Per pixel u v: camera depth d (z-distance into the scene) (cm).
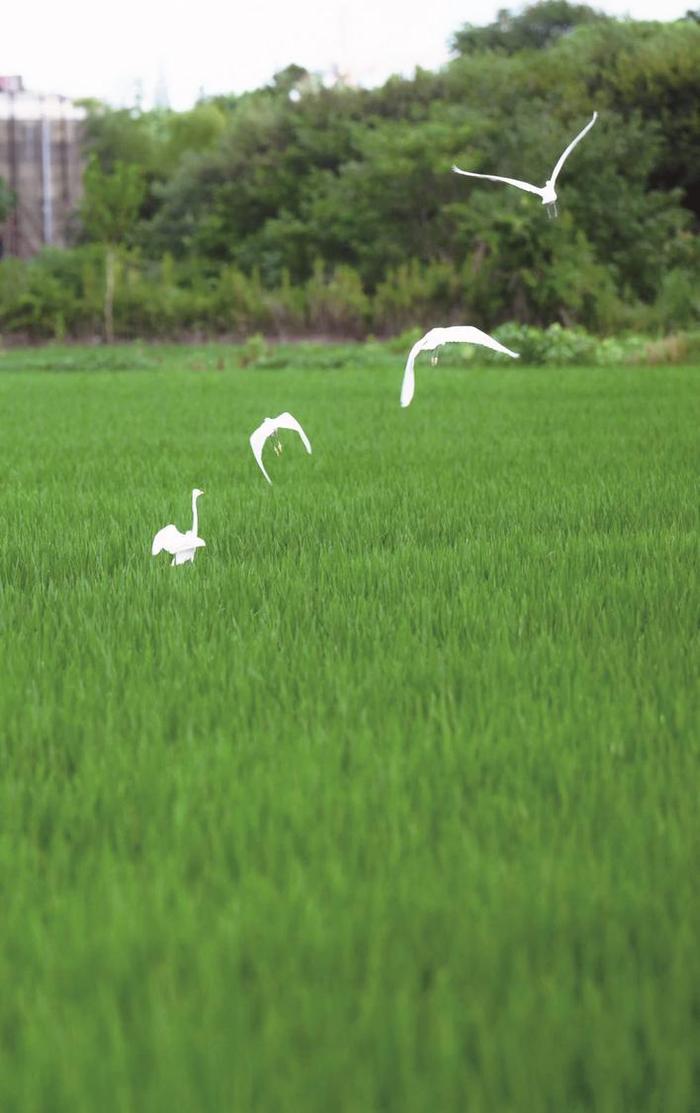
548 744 962
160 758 949
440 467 2709
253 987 635
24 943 677
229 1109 534
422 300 9781
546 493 2300
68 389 5619
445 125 11031
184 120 16438
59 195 17038
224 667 1183
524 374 6059
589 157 10056
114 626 1375
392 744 977
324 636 1330
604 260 10025
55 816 861
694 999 620
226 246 13025
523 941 672
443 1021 579
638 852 774
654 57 11925
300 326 10225
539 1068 557
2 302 10538
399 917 700
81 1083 546
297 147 13238
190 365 7894
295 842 802
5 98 16838
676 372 6022
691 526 1977
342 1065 560
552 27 16175
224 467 2764
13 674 1171
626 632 1331
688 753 944
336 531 1967
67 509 2177
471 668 1182
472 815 829
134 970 647
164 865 762
